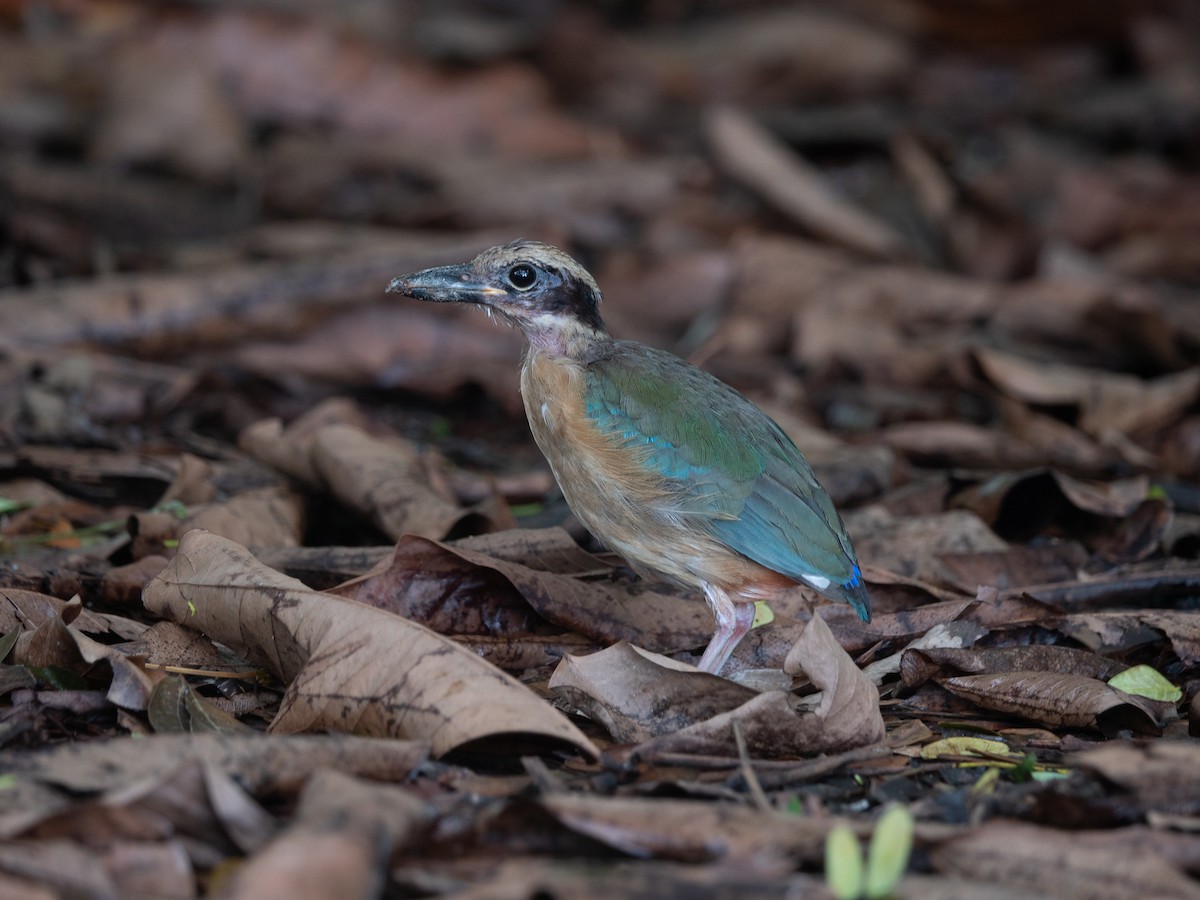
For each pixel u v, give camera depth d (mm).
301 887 5320
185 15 23484
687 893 5664
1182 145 28125
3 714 7684
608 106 27453
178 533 10375
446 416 16250
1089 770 7098
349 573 9875
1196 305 20719
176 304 15547
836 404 16812
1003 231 21406
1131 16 30734
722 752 7625
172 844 5855
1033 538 12336
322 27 23859
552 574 9531
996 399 15633
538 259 10055
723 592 9727
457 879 5910
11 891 5324
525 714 7090
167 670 8531
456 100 24203
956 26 31203
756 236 20312
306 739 6793
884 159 26234
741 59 29203
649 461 9484
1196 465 14852
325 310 16328
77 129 21406
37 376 13844
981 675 8898
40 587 9500
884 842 5883
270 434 12547
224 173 21297
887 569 11055
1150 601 10703
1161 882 6023
